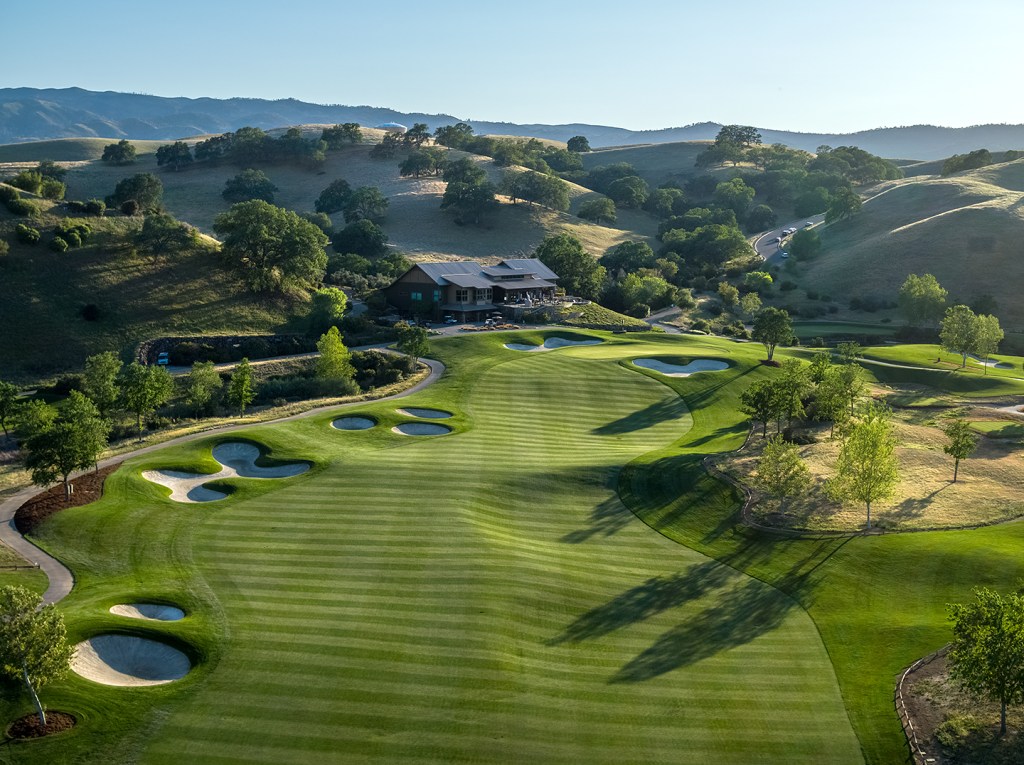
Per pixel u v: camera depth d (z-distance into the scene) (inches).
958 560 1975.9
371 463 2625.5
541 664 1550.2
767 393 3021.7
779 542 2155.5
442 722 1363.2
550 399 3592.5
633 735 1346.0
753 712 1414.9
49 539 2065.7
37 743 1302.9
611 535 2191.2
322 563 1937.7
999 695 1300.4
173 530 2129.7
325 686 1451.8
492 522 2223.2
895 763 1290.6
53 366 4094.5
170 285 4945.9
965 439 2610.7
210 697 1419.8
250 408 3649.1
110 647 1589.6
